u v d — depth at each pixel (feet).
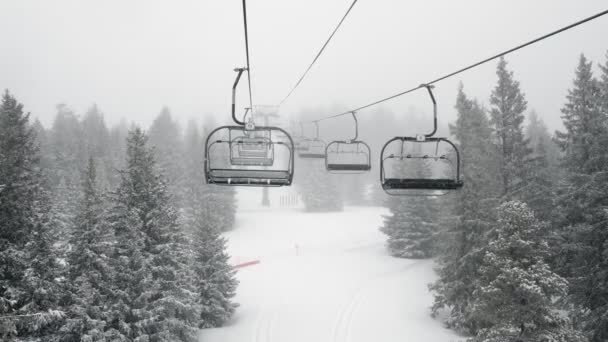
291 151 28.53
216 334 78.79
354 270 128.88
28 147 59.67
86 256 57.11
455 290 81.05
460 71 29.96
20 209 53.98
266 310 94.68
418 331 81.20
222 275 84.07
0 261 50.85
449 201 92.17
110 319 54.90
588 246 70.03
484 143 102.37
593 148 79.10
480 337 57.31
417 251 139.54
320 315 91.40
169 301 60.59
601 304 67.10
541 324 53.47
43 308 51.52
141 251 63.21
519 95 103.09
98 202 60.85
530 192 96.22
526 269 55.42
